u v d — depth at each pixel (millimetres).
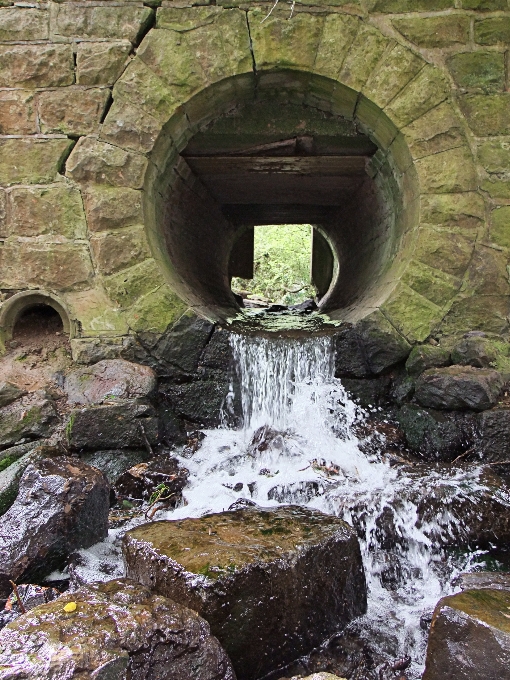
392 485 3900
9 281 4719
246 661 2457
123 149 4668
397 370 4801
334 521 3096
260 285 16734
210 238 8102
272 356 4832
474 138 4660
